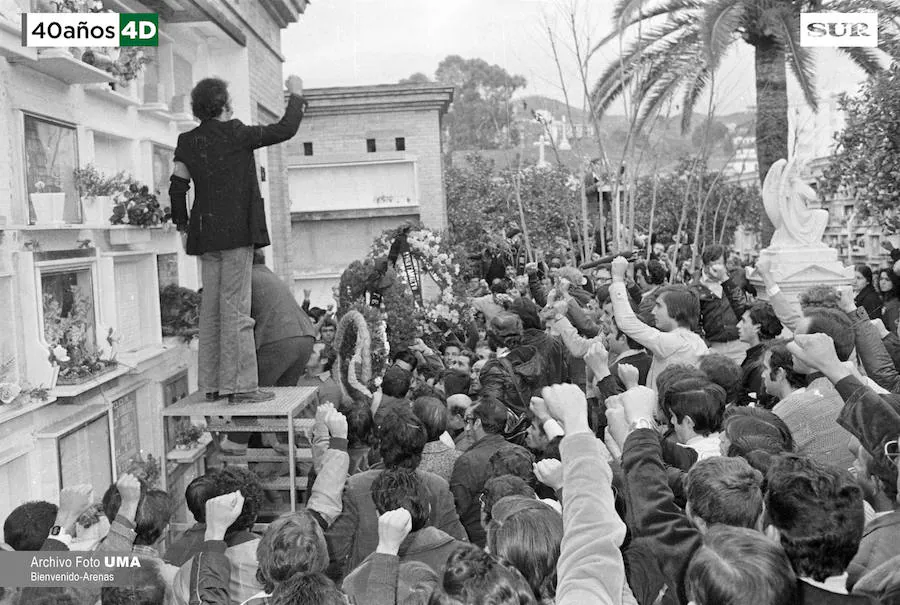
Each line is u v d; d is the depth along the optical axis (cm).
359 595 292
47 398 476
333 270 1955
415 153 2173
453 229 2691
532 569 259
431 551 338
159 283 707
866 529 293
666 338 527
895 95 1412
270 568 296
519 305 705
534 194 2144
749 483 271
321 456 486
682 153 1722
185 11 743
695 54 1481
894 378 479
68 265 527
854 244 2606
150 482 546
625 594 259
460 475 443
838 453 388
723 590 206
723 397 385
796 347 330
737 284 794
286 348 625
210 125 573
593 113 1295
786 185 1157
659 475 296
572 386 268
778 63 1528
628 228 1375
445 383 663
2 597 327
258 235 575
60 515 370
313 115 2217
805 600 237
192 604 328
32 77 508
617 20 1338
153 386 643
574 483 251
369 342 740
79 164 573
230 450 612
